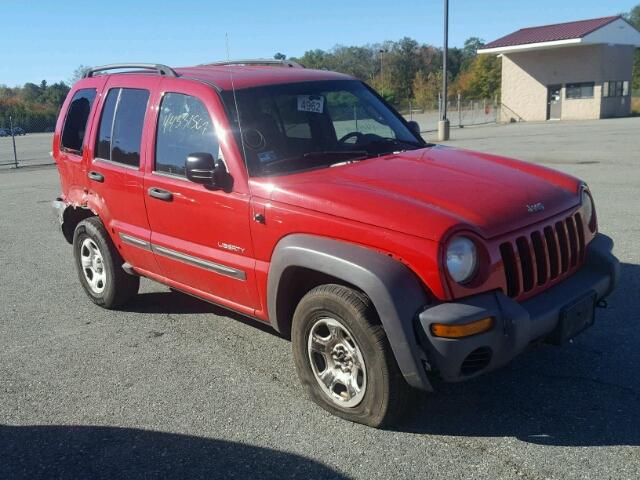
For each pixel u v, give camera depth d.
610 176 12.34
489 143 22.28
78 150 5.96
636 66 70.38
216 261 4.42
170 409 4.06
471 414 3.80
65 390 4.40
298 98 4.71
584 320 3.76
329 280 3.87
